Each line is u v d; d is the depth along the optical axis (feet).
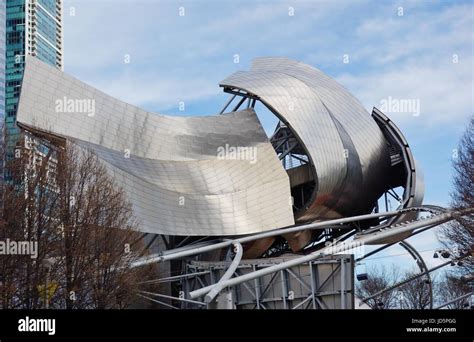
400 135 279.69
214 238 233.76
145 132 246.27
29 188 133.08
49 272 130.82
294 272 177.37
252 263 187.32
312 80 279.69
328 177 253.65
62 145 185.47
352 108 282.56
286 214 233.14
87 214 139.74
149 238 225.97
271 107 256.52
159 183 229.25
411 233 241.55
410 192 269.85
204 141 257.75
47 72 215.92
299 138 252.01
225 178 245.45
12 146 142.10
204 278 194.90
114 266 142.41
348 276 172.14
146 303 189.16
